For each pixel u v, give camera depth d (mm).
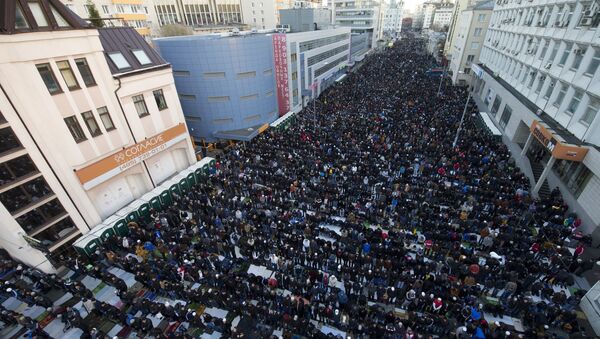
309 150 25516
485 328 11180
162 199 20750
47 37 14289
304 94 40562
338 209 18859
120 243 17109
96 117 17359
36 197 15352
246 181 21812
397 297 13406
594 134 16734
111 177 18500
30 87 14148
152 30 65000
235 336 11617
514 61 29906
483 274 13734
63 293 14805
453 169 21812
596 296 12258
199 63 28031
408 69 60000
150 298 14352
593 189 16469
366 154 23625
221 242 16344
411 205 17734
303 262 15438
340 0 96875
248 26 80500
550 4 23141
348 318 13016
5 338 12742
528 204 18000
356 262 14523
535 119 22109
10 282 15406
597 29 17016
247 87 30547
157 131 21719
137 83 19500
